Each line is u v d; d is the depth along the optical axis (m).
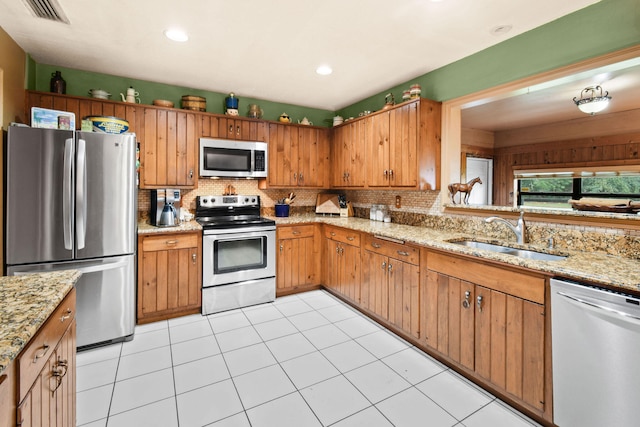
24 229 2.11
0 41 2.13
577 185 4.42
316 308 3.19
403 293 2.52
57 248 2.19
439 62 2.73
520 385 1.70
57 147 2.17
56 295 1.09
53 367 1.07
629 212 2.05
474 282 1.95
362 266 3.02
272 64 2.77
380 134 3.22
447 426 1.61
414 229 2.89
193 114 3.26
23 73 2.53
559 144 4.61
